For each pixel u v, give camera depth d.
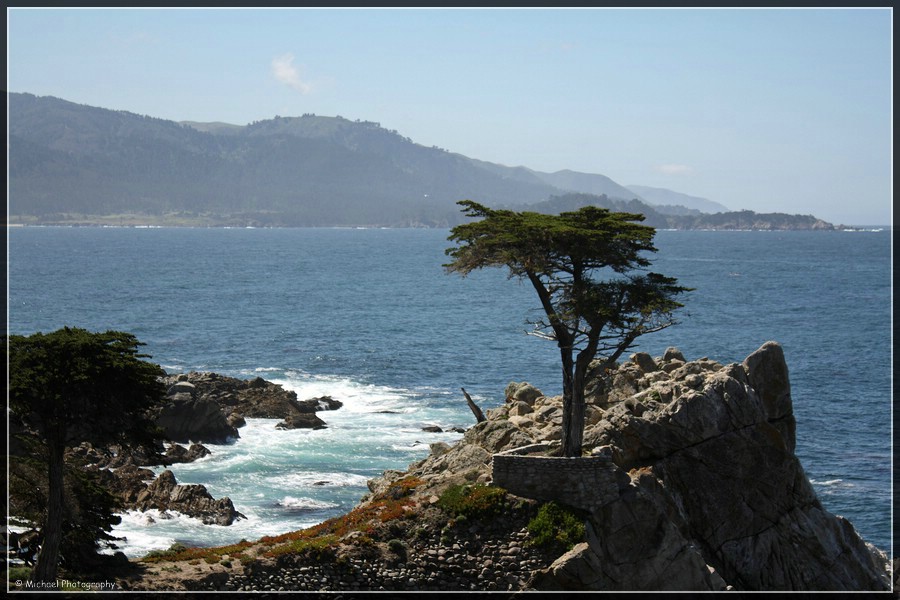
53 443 40.00
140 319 159.88
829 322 167.25
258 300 197.62
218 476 70.81
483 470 47.16
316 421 86.81
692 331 152.62
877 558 51.34
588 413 53.06
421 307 190.62
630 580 42.62
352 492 68.38
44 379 38.81
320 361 122.94
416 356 127.56
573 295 47.00
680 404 48.69
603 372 52.56
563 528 42.88
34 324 147.00
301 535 44.66
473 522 43.44
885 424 90.81
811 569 47.22
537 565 42.44
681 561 43.22
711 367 53.41
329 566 41.66
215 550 43.19
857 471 76.06
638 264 49.44
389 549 42.62
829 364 123.69
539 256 46.66
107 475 64.38
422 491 46.66
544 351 132.75
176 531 58.09
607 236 46.56
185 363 118.56
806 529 47.78
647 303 46.72
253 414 88.75
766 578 47.00
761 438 48.78
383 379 111.25
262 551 42.16
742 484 48.12
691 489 47.78
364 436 83.56
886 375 115.50
